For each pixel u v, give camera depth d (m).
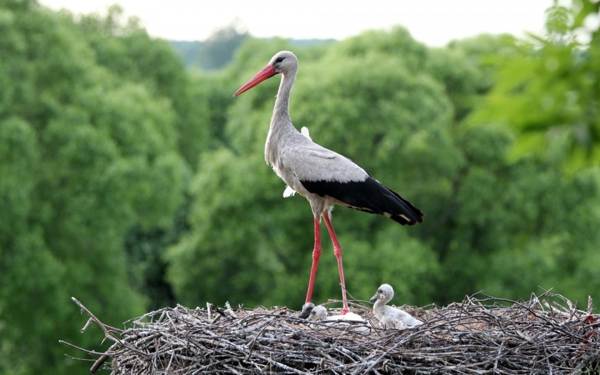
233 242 23.52
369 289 20.70
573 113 5.04
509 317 8.59
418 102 22.84
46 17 23.19
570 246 24.58
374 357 7.51
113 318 22.00
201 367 7.50
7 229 20.17
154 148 23.58
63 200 21.91
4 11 22.05
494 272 23.05
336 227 22.33
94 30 33.62
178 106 34.50
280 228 22.83
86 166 21.72
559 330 7.97
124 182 21.69
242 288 24.38
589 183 24.06
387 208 10.20
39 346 21.39
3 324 20.97
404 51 25.47
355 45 25.62
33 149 20.75
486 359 7.60
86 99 22.78
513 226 24.19
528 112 5.08
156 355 7.79
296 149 10.37
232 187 23.34
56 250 22.11
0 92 21.11
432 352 7.65
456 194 24.20
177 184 23.31
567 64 5.05
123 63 32.47
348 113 22.09
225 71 41.09
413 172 23.05
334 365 7.45
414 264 21.16
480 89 25.89
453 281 23.67
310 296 10.30
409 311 9.94
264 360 7.58
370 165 22.45
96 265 22.48
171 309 8.83
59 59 22.92
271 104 24.75
